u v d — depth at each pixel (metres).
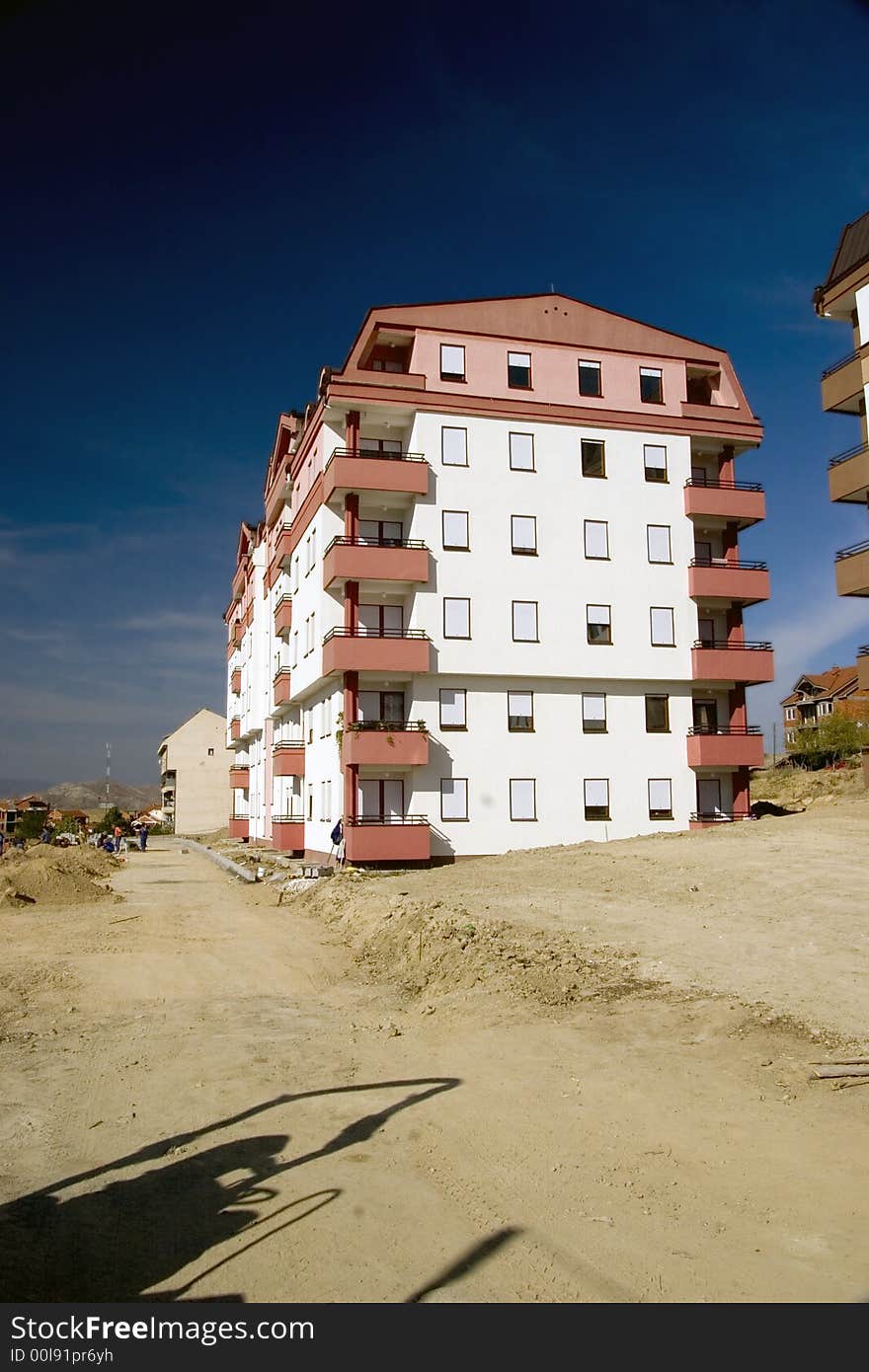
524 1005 10.42
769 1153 6.08
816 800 40.12
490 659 32.22
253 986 13.09
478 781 31.86
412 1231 5.22
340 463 31.09
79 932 18.91
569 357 34.66
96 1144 6.79
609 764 33.31
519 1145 6.47
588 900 17.36
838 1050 8.04
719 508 34.88
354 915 18.55
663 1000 10.04
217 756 96.19
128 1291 4.63
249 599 58.44
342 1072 8.49
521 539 33.09
